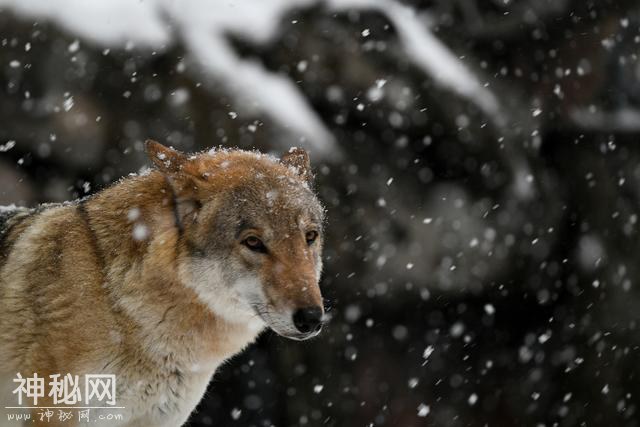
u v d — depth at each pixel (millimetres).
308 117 13539
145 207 6191
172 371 6246
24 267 6164
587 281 16250
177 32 13078
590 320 16344
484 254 14859
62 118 12430
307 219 6188
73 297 5930
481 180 14789
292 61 13727
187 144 12797
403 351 15352
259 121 13000
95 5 12766
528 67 16109
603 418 16500
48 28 12336
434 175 14578
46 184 12898
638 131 16922
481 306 15672
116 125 12688
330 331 14523
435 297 14891
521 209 15195
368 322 14031
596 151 16531
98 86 12570
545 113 16047
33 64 12258
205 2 13523
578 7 16719
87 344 5922
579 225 16172
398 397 15375
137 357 6078
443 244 14477
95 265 6051
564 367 16469
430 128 14352
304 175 6840
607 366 16469
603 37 17016
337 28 14062
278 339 14664
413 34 14734
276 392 14992
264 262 5961
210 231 6074
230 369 15062
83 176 12898
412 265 14086
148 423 6387
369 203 13852
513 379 16344
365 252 13906
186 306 6109
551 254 15844
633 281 16562
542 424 16422
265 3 13977
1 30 12117
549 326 16297
